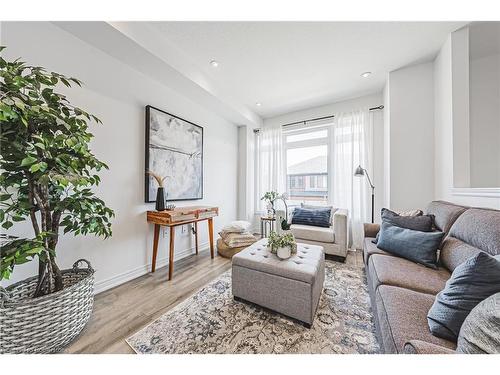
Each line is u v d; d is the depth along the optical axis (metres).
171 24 1.86
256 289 1.61
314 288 1.45
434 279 1.32
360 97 3.37
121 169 2.07
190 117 2.95
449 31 1.97
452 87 1.99
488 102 2.31
